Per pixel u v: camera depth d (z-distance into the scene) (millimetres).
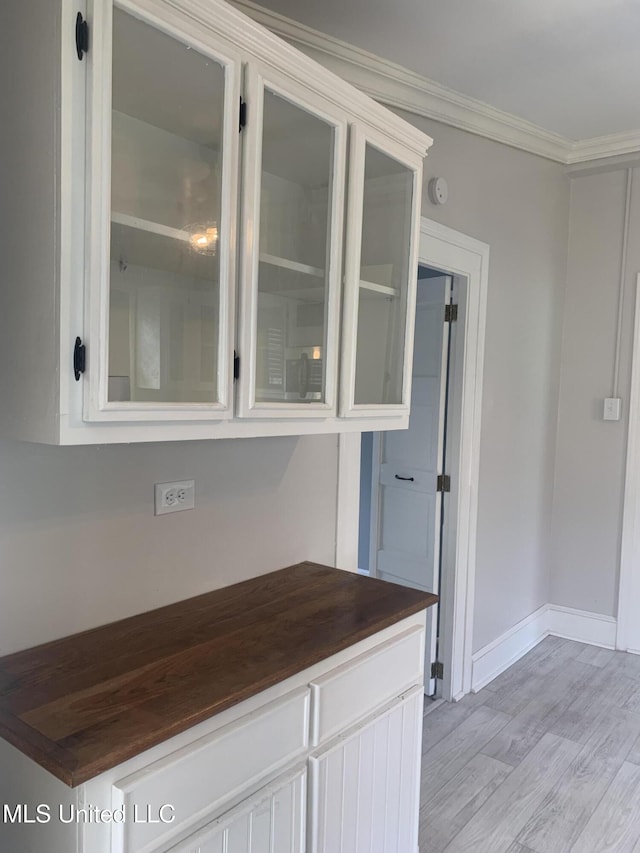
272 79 1384
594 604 3703
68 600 1474
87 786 1015
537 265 3385
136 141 1204
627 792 2365
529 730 2777
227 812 1230
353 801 1555
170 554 1700
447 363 2951
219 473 1820
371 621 1614
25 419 1145
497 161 2986
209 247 1332
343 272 1647
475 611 3150
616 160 3330
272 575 1994
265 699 1320
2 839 1235
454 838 2109
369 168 1737
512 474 3354
